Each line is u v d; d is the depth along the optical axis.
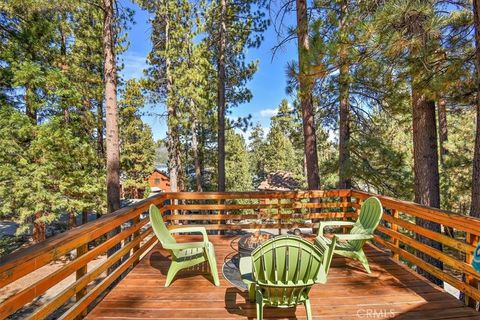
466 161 8.21
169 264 3.75
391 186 8.12
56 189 8.64
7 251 10.03
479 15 3.10
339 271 3.46
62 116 8.30
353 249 3.46
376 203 3.31
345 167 7.52
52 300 1.92
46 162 7.88
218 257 4.00
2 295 7.27
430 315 2.47
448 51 3.57
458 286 2.62
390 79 3.75
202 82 10.53
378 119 7.88
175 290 3.00
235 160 21.86
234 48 10.81
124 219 3.15
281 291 2.24
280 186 23.22
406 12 3.02
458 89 4.18
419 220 5.07
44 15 7.51
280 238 2.20
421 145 4.90
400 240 3.63
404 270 3.48
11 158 7.68
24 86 7.55
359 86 5.20
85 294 2.40
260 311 2.24
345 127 7.79
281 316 2.52
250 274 2.49
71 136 8.24
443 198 10.03
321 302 2.73
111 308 2.62
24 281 8.06
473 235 2.45
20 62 7.39
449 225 2.67
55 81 7.71
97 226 2.51
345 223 3.67
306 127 6.26
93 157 9.44
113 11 6.59
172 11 10.84
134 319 2.44
